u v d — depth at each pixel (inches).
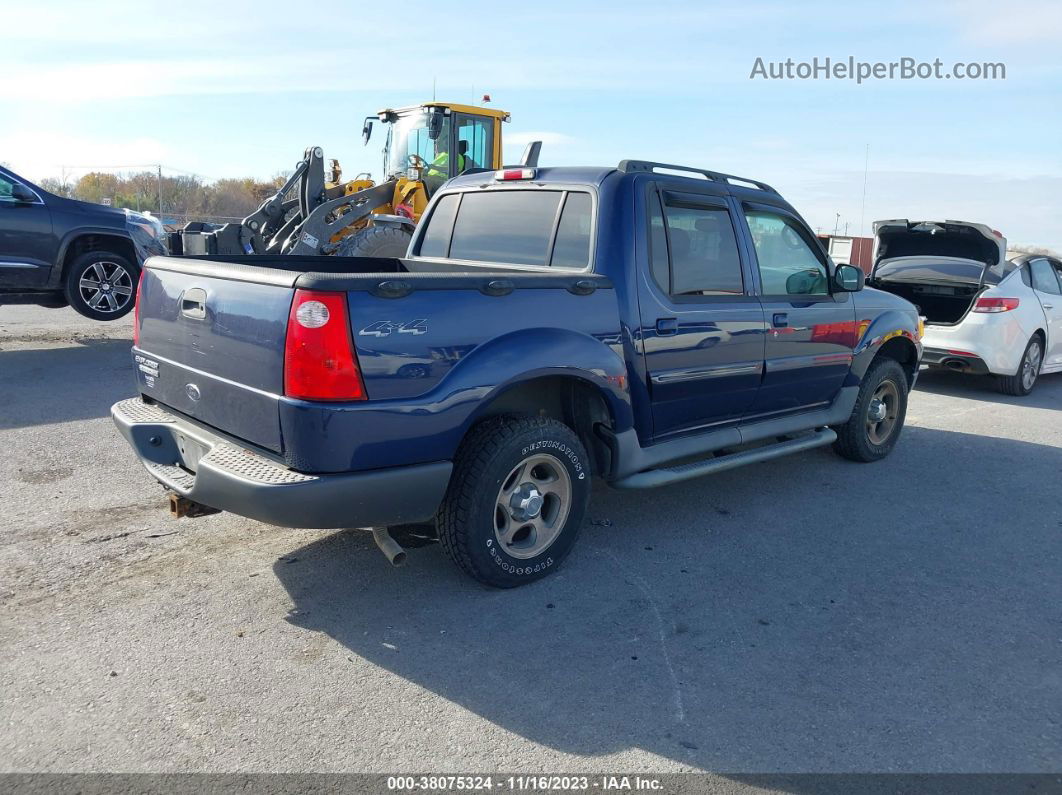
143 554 165.8
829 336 218.8
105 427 254.4
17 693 117.6
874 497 218.7
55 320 478.0
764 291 201.8
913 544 187.2
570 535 161.0
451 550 148.4
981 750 111.9
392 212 472.1
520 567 153.7
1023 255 393.4
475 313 140.5
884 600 157.5
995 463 256.8
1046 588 165.8
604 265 166.1
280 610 144.6
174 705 116.1
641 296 169.0
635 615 147.3
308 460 126.3
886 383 249.0
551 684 124.4
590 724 114.9
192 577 156.3
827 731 115.0
